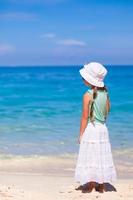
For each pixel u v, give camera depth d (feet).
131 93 135.95
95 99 23.79
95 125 24.02
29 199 23.61
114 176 24.49
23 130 57.52
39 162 37.99
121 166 36.52
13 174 32.35
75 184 27.55
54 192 25.30
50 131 56.34
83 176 24.13
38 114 78.84
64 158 39.55
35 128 59.41
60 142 47.75
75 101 109.40
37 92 149.38
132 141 48.49
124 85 186.91
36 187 26.81
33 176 31.42
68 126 60.95
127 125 61.87
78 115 75.92
